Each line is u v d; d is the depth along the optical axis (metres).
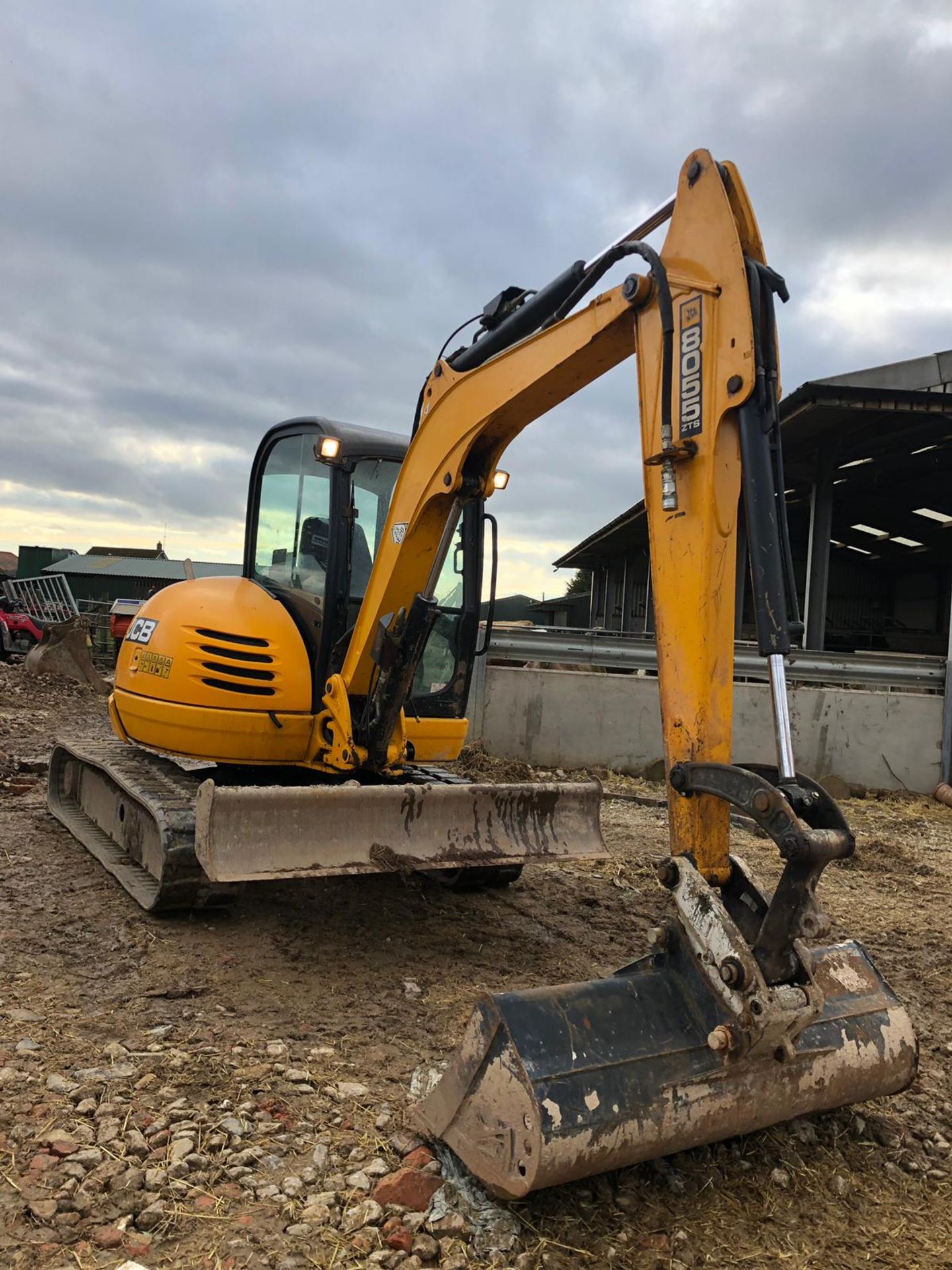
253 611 4.92
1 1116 2.72
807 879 2.36
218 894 4.45
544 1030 2.49
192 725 4.78
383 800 4.18
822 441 12.84
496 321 4.21
